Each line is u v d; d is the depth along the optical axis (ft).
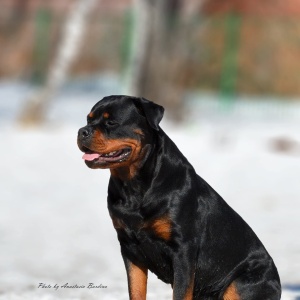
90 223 42.45
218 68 105.50
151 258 21.68
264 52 105.50
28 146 65.26
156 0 87.66
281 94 105.70
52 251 36.29
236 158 63.05
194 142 69.72
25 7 113.60
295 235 39.63
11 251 36.04
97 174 56.90
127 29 101.40
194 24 93.61
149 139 21.48
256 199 48.91
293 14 107.76
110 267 33.63
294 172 58.85
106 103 21.59
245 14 106.01
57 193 50.14
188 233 21.24
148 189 21.17
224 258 22.00
